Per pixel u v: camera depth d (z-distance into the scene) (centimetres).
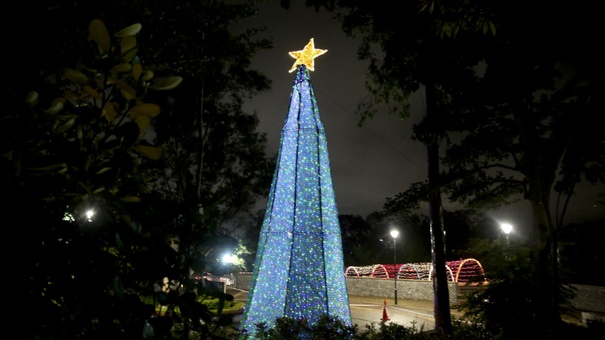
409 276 3111
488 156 743
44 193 148
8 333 132
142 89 160
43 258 142
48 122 160
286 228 844
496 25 442
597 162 551
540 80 491
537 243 564
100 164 152
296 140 906
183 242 165
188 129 1513
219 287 171
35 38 177
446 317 1028
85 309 142
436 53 625
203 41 375
